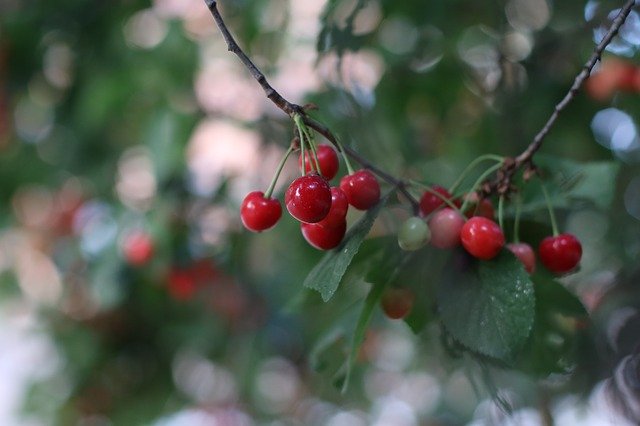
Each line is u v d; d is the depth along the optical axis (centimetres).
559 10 81
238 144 92
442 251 58
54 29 91
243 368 100
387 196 57
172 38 85
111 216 89
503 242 56
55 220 103
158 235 84
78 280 100
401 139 86
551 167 64
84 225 93
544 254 59
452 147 91
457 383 104
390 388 111
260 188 90
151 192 88
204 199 88
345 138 79
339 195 56
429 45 85
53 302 105
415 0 81
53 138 97
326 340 64
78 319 103
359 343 59
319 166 57
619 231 83
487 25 84
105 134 95
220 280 94
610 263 85
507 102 82
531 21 83
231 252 90
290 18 86
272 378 105
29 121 98
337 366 64
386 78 86
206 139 92
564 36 81
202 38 87
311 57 88
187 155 86
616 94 78
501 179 59
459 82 87
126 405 104
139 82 85
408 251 59
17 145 98
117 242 86
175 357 103
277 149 90
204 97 89
